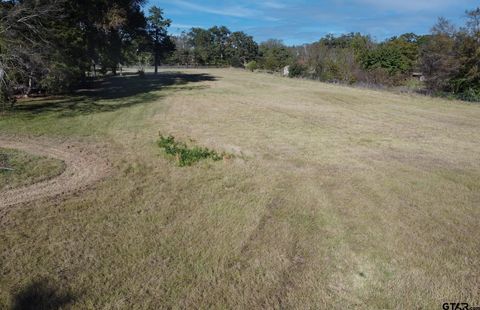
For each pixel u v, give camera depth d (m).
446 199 6.75
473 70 25.36
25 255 4.52
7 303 3.66
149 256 4.59
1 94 14.02
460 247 5.04
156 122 13.61
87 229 5.23
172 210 5.96
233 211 5.99
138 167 8.14
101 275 4.18
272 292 3.99
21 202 6.07
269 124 14.00
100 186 6.92
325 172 8.19
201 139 11.14
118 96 20.95
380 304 3.84
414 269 4.48
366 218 5.85
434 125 14.98
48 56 16.39
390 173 8.23
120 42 28.33
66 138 10.61
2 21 14.90
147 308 3.68
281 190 6.99
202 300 3.83
